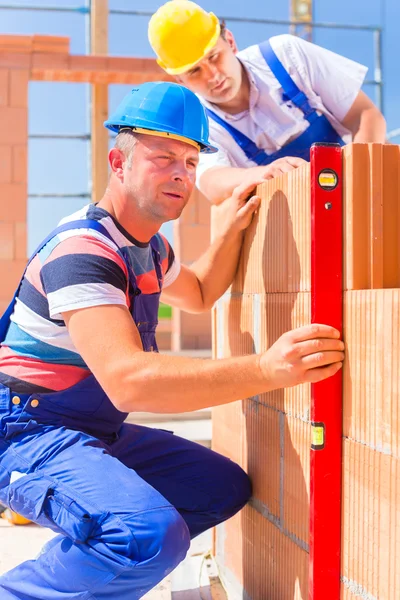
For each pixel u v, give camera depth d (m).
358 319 2.43
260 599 3.39
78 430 3.21
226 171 3.92
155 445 3.65
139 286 3.21
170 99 2.99
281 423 3.09
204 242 11.37
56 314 2.95
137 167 3.02
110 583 2.77
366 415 2.39
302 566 2.86
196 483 3.54
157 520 2.76
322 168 2.52
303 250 2.76
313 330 2.46
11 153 11.70
